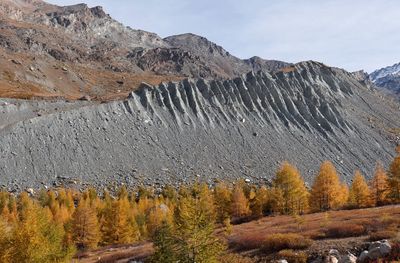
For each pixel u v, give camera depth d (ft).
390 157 415.85
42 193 253.85
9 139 319.88
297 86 525.75
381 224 105.19
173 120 408.67
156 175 322.34
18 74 641.40
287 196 216.95
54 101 441.68
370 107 548.72
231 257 97.76
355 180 227.40
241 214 231.50
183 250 66.59
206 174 332.39
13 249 82.28
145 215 232.94
